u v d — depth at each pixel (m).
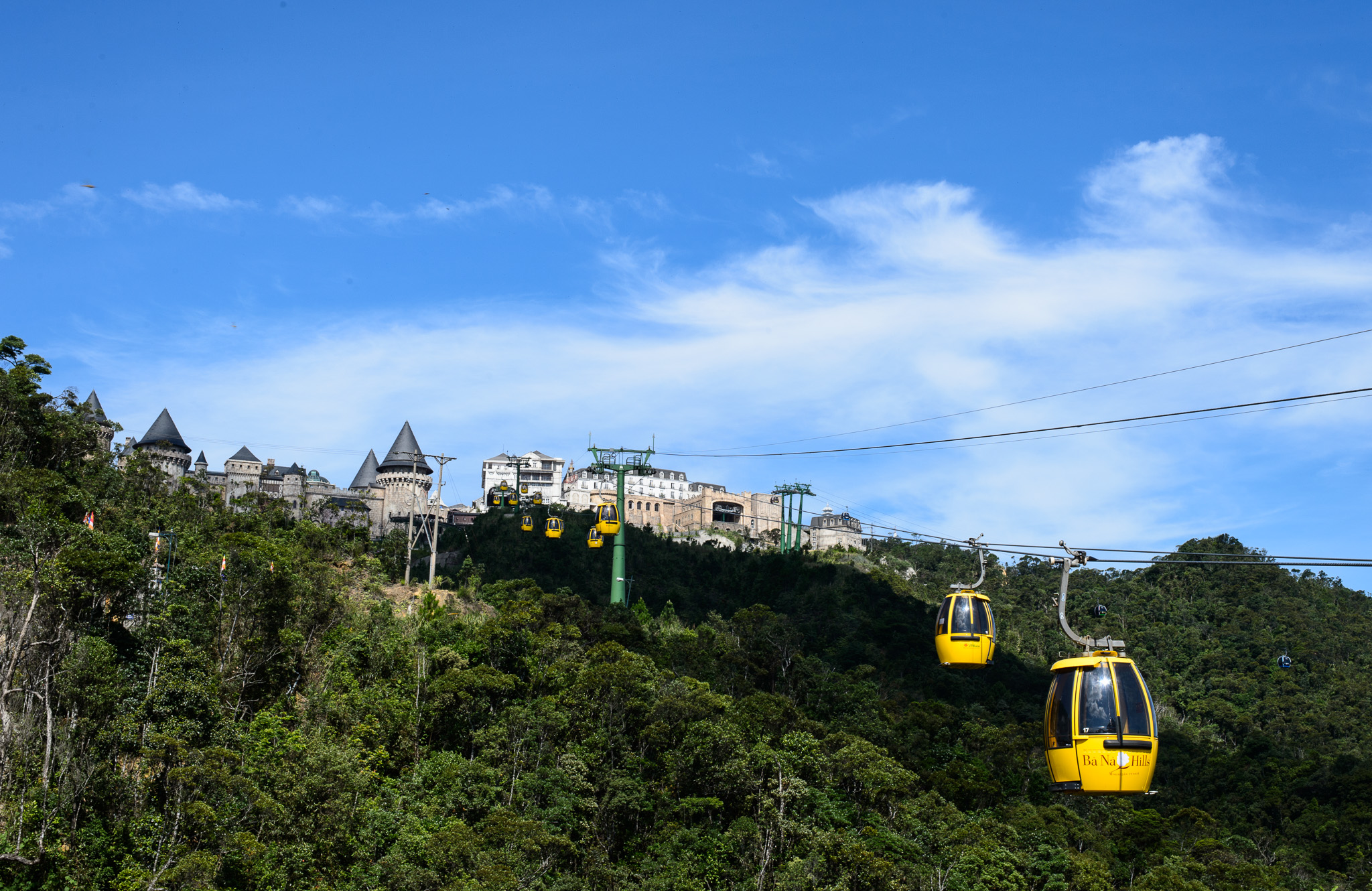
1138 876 89.44
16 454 79.94
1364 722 140.00
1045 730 34.28
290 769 57.66
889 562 199.12
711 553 155.25
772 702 90.56
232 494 158.62
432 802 65.44
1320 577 196.62
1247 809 108.69
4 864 47.06
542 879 62.47
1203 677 160.50
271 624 72.12
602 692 81.56
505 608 95.50
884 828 79.81
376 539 116.25
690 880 68.62
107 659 56.41
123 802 51.91
